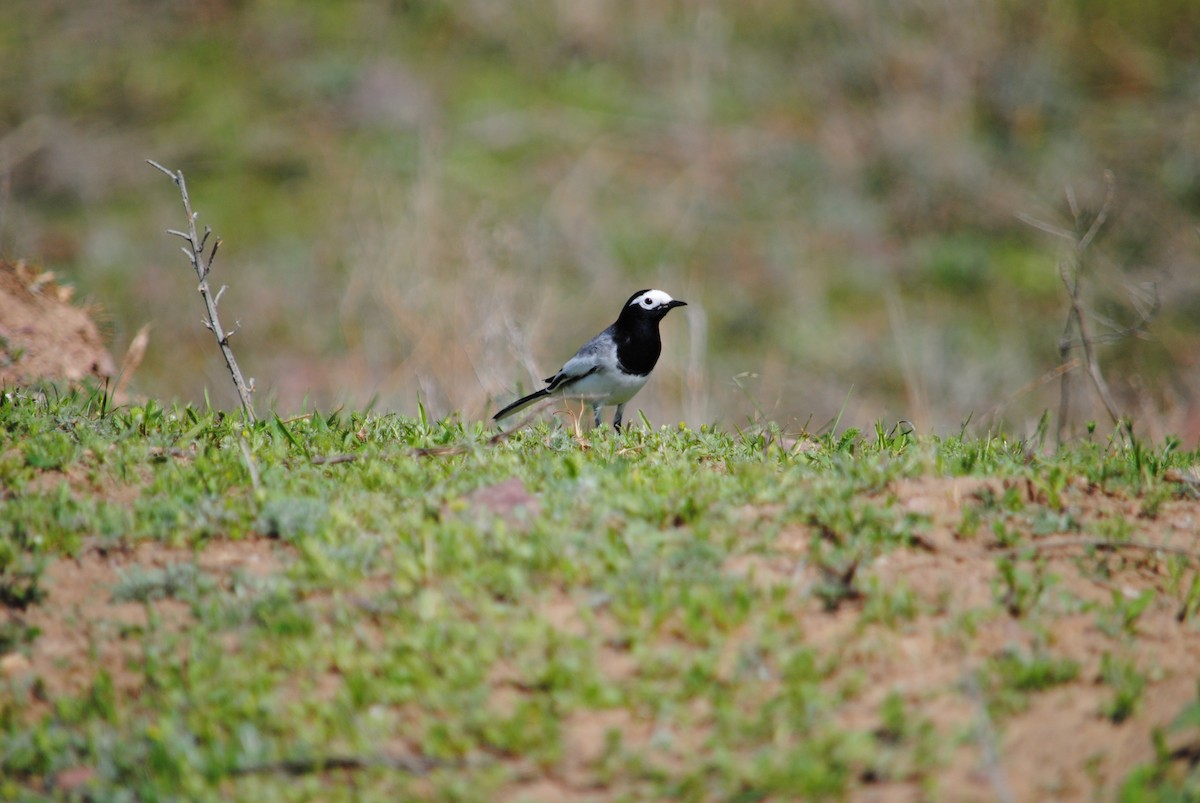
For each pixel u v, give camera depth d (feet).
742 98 108.17
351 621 25.96
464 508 29.22
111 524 28.73
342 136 101.86
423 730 23.72
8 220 84.48
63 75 106.32
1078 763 22.90
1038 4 111.86
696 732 23.34
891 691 24.03
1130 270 88.12
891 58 106.42
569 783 22.56
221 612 26.35
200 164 98.84
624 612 25.39
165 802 22.59
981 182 97.19
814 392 72.74
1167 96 106.83
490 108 105.19
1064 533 29.17
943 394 71.51
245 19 114.01
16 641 25.84
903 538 28.22
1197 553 27.53
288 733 23.89
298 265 84.74
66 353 43.68
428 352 60.39
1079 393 67.10
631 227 93.20
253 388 39.88
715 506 29.09
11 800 22.99
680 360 65.00
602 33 113.80
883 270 90.58
